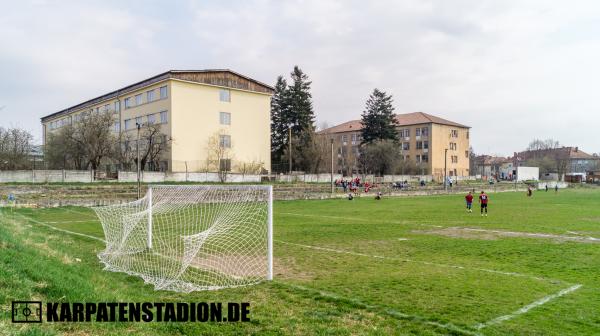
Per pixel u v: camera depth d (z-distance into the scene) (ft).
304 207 102.68
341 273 31.71
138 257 36.04
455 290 26.61
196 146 175.52
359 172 278.46
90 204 94.89
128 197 107.14
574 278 30.17
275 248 42.65
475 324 20.24
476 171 446.19
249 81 195.11
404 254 40.11
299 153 227.40
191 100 174.50
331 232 56.08
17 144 159.74
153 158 164.86
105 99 210.59
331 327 19.35
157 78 175.11
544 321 20.77
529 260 37.14
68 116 248.32
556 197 152.35
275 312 21.49
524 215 82.53
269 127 202.69
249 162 192.03
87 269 29.04
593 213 87.15
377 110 266.36
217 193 51.03
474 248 43.60
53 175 124.47
